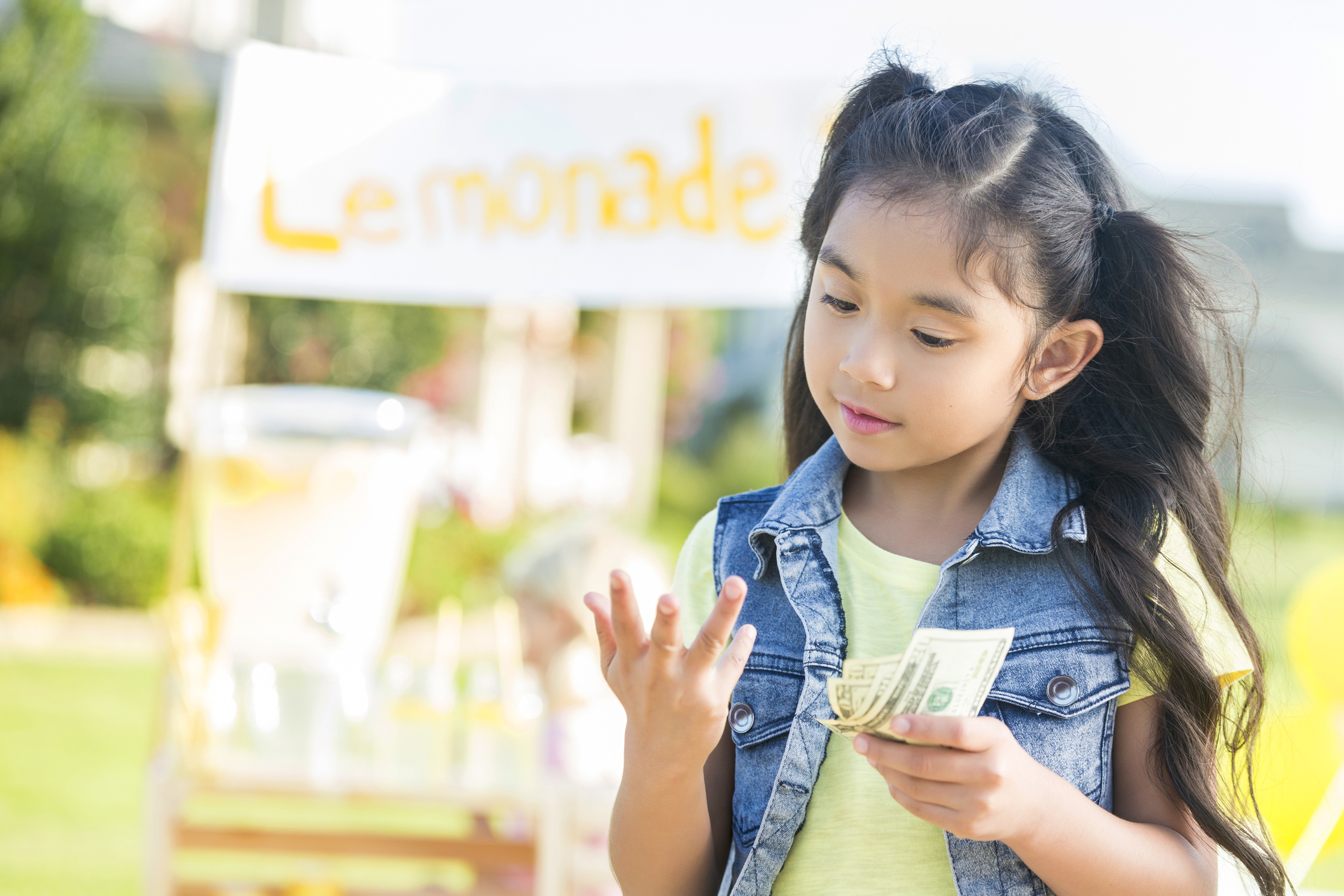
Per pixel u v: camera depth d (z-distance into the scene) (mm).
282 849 2740
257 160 3059
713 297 2988
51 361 9164
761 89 2961
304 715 2750
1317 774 2424
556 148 3049
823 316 1120
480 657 6656
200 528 2986
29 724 5715
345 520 2922
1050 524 1179
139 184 9531
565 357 10578
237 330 9531
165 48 9414
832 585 1207
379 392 9945
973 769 942
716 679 1035
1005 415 1119
